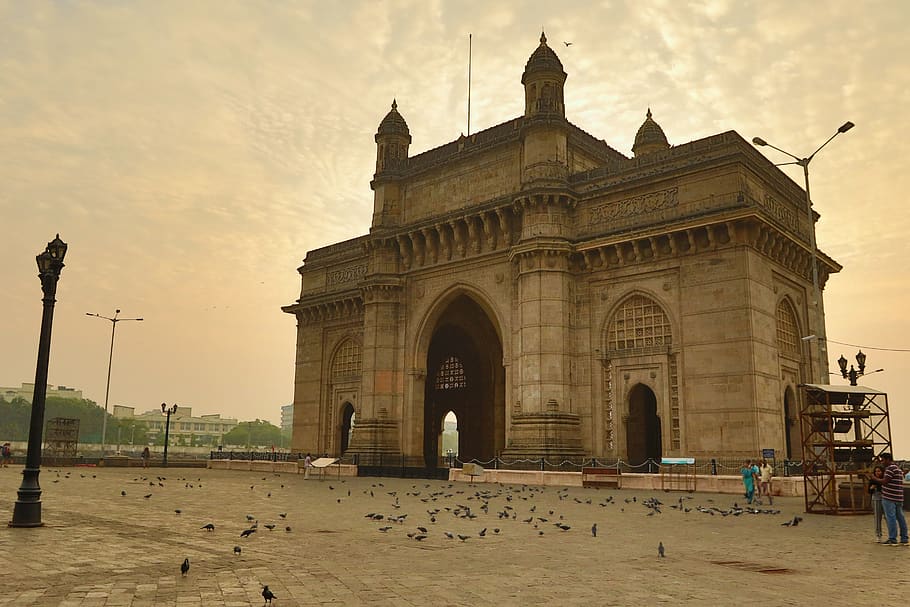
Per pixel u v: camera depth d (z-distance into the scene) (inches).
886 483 546.0
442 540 543.8
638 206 1445.6
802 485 1066.7
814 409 885.2
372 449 1764.3
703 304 1317.7
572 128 1654.8
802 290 1523.1
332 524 650.8
